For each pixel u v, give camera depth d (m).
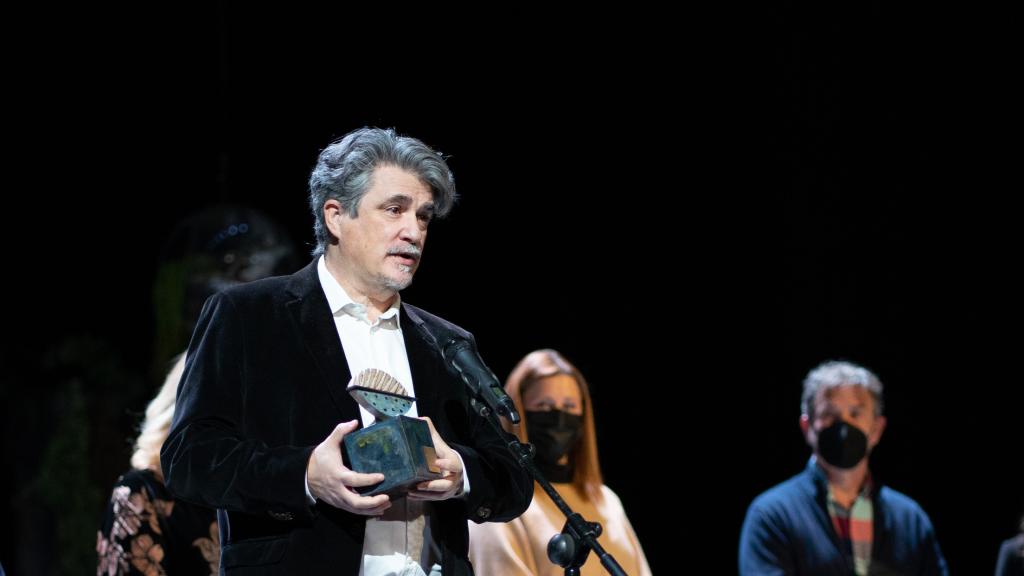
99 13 12.12
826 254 12.71
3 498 10.96
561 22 13.01
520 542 6.88
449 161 12.79
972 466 12.30
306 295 4.79
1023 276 12.20
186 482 4.33
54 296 12.05
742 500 13.02
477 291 12.90
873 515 8.66
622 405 13.09
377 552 4.64
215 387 4.52
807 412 8.79
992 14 12.27
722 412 13.08
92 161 12.20
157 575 6.07
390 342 4.91
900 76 12.51
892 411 12.48
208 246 9.40
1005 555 9.00
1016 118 12.21
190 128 12.28
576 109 13.03
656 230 13.10
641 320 13.09
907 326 12.49
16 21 11.95
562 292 13.03
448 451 4.45
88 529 9.19
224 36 12.27
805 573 8.35
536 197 12.99
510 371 12.87
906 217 12.52
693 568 13.05
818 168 12.73
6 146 12.00
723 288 13.09
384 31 12.59
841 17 12.62
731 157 13.06
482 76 12.84
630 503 13.07
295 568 4.34
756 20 12.92
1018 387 12.21
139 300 12.19
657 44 13.07
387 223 4.74
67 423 9.50
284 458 4.29
